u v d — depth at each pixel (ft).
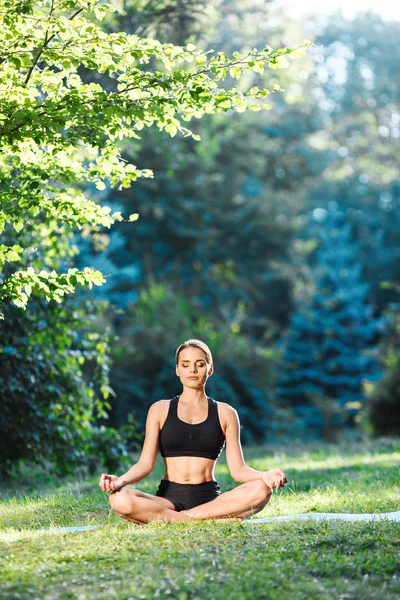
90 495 32.48
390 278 160.25
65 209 29.01
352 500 29.50
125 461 45.55
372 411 86.17
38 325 43.24
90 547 19.42
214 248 123.65
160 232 116.57
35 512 27.68
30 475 47.09
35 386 43.14
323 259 157.48
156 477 43.93
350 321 136.98
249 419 90.53
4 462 44.42
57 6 26.17
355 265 161.99
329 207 184.24
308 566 18.01
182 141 97.45
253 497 23.21
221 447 24.36
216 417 24.17
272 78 89.97
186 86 26.30
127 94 26.58
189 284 125.90
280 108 152.56
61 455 44.19
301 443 82.17
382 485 34.55
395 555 19.01
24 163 29.19
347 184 183.21
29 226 39.96
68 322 44.86
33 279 28.35
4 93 26.63
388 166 182.80
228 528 21.42
